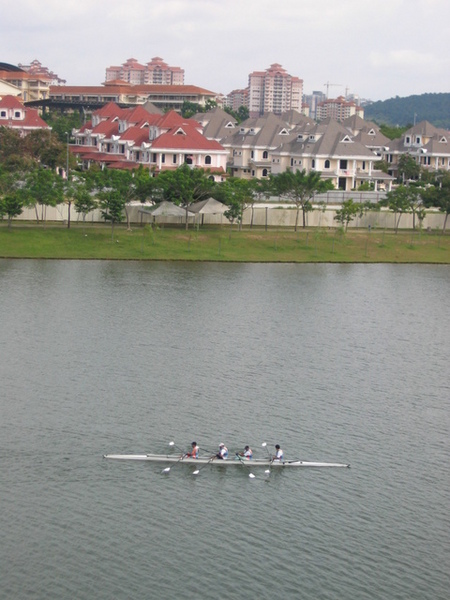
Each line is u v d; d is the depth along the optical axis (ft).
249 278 469.16
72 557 194.29
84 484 225.15
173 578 189.47
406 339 366.63
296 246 555.69
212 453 245.24
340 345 352.08
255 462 240.94
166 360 317.22
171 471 235.40
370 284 473.67
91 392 281.54
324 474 238.48
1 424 253.65
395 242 583.99
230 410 274.36
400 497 227.61
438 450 255.50
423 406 288.51
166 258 503.61
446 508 223.30
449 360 340.18
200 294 422.82
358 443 257.14
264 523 213.05
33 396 275.39
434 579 194.90
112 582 186.91
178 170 566.36
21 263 470.39
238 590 187.01
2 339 330.34
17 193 527.40
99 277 447.01
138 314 377.50
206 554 198.59
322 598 186.39
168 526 209.05
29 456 236.22
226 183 590.14
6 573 187.52
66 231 530.68
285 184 599.98
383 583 192.44
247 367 315.37
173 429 257.96
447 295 453.99
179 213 543.39
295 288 451.53
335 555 201.16
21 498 216.13
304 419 271.49
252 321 378.73
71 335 340.39
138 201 594.65
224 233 566.36
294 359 329.11
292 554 200.54
